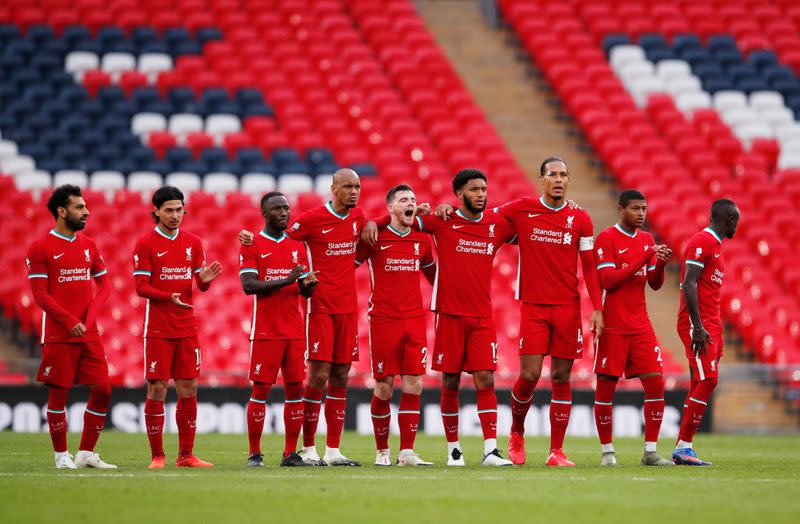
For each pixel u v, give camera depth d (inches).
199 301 3043.8
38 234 3196.4
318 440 2225.6
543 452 1937.7
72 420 2500.0
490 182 3570.4
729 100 4079.7
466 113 3836.1
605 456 1595.7
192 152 3587.6
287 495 1140.5
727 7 4485.7
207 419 2581.2
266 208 1523.1
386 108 3794.3
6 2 3934.5
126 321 2994.6
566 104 4013.3
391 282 1553.9
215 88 3806.6
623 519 999.6
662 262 1547.7
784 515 1027.9
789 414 2869.1
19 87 3715.6
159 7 4069.9
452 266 1561.3
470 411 2603.3
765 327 3216.0
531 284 1578.5
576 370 3031.5
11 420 2554.1
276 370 1515.7
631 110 3949.3
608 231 1587.1
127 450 1883.6
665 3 4429.1
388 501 1100.5
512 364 3004.4
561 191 1566.2
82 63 3796.8
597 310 1567.4
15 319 2972.4
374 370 1561.3
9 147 3481.8
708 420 2755.9
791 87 4202.8
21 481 1270.9
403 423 1571.1
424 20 4389.8
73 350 1482.5
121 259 3117.6
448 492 1172.5
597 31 4274.1
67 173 3459.6
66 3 4001.0
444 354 1567.4
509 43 4323.3
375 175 3599.9
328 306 1525.6
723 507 1074.7
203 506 1064.8
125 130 3634.4
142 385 2600.9
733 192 3676.2
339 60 3998.5
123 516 1005.8
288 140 3668.8
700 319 1569.9
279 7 4192.9
